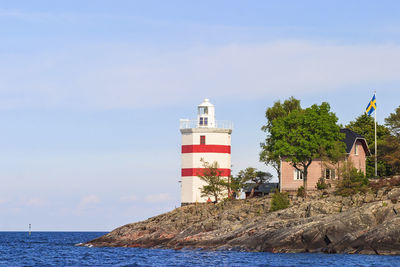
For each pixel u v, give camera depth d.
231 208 95.25
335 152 94.56
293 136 96.25
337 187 89.00
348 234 68.75
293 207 83.19
